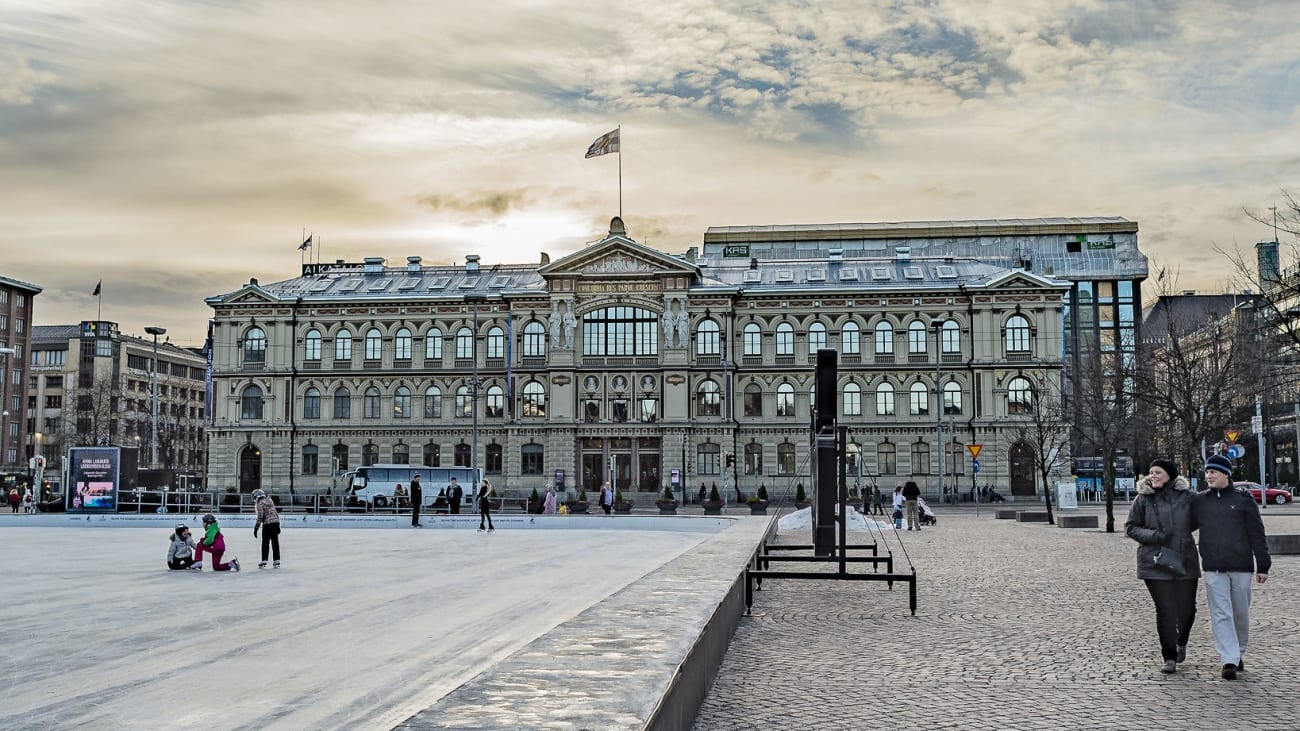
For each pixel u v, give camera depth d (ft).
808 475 340.59
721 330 344.90
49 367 643.45
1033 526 197.77
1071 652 56.95
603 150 334.85
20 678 51.08
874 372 343.05
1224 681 49.21
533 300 348.38
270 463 352.90
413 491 203.10
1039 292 337.93
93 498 240.94
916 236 446.19
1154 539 51.55
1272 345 129.80
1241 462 325.62
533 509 284.61
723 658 54.70
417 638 63.77
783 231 450.71
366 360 354.95
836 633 63.77
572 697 28.60
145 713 43.32
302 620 71.82
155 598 85.35
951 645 59.31
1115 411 189.57
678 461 338.34
